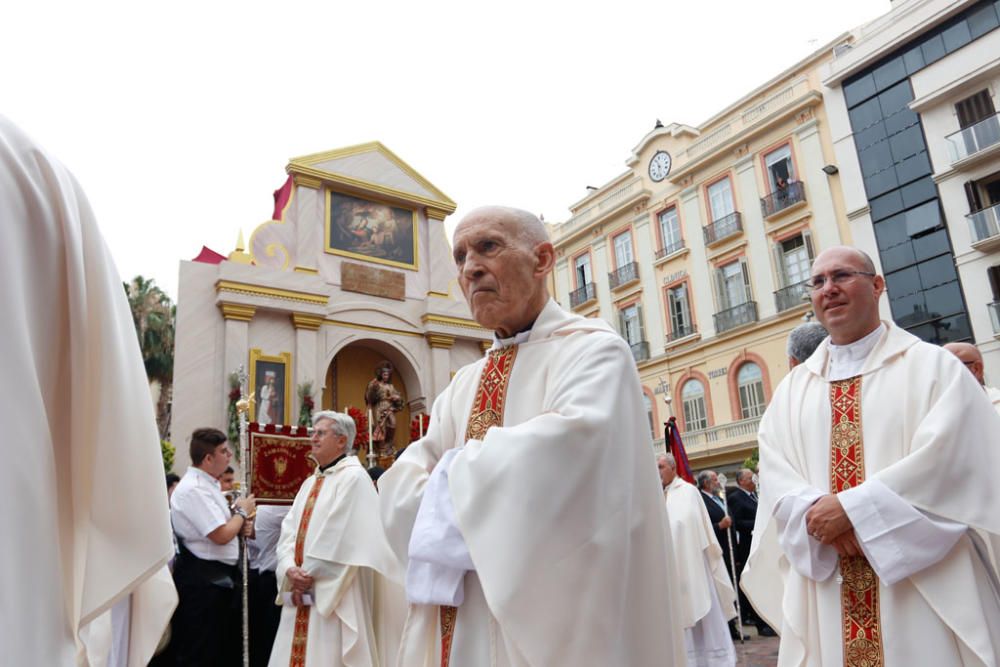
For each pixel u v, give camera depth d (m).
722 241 24.17
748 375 23.19
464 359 17.47
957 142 19.62
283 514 6.64
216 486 5.62
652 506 2.08
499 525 1.81
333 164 16.98
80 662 3.81
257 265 15.05
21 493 0.99
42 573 1.01
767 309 22.86
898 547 2.18
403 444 16.47
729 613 6.87
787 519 2.49
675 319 25.73
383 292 16.78
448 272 18.08
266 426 6.78
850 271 2.75
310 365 14.92
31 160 1.20
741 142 24.20
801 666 2.48
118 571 1.24
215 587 5.21
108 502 1.25
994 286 18.77
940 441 2.25
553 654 1.72
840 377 2.75
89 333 1.29
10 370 1.03
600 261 28.77
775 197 23.12
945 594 2.17
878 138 21.28
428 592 2.01
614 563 1.84
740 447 22.50
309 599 4.65
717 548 6.95
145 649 4.18
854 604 2.33
